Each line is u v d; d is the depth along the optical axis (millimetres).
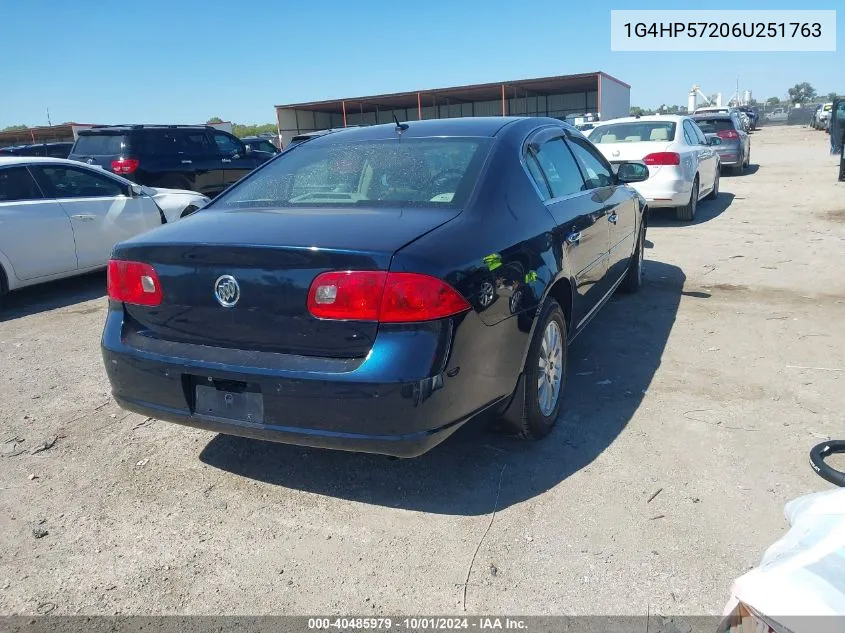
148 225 7867
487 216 3123
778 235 8992
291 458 3523
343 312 2619
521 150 3723
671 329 5332
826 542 1580
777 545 1719
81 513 3104
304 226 2918
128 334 3135
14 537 2939
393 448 2646
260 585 2613
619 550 2715
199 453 3609
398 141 3783
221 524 2996
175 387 2961
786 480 3148
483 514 2988
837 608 1369
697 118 17297
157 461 3539
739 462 3318
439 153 3566
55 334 5820
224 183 12680
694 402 3998
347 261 2617
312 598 2535
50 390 4516
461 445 3568
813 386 4168
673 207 10359
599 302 4668
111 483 3346
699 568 2598
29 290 7508
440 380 2625
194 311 2926
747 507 2955
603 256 4613
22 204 6727
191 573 2691
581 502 3039
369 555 2758
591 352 4875
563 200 3967
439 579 2605
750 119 45969
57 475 3430
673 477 3207
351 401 2623
